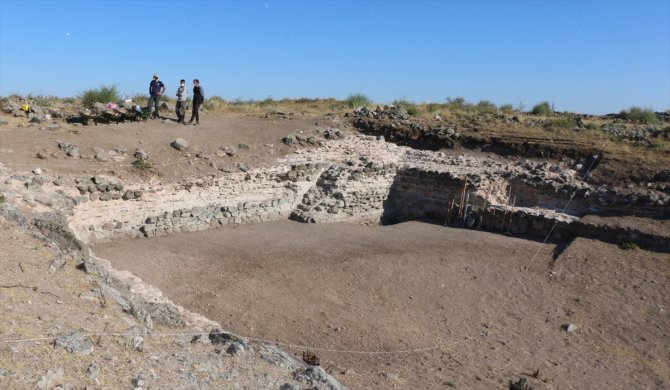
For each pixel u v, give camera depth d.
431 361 9.52
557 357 10.13
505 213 17.94
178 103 21.70
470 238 17.03
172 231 15.59
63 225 10.80
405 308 11.86
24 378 5.30
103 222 14.40
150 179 15.87
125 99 24.67
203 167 17.44
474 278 13.73
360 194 19.53
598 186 18.36
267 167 18.50
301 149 20.72
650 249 15.14
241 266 13.33
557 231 16.86
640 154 20.12
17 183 12.69
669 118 31.75
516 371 9.41
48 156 15.27
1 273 7.47
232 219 16.97
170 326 7.82
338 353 9.51
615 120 30.12
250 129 22.09
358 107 30.66
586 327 11.44
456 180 19.45
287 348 9.49
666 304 12.44
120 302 7.86
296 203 18.77
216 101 30.14
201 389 5.96
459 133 24.03
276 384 6.50
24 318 6.39
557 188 18.56
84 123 19.42
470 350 10.14
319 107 32.25
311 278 12.98
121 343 6.55
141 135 18.66
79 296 7.58
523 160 21.48
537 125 25.77
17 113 19.64
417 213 20.16
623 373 9.73
